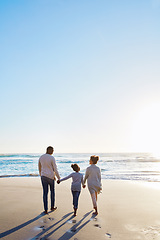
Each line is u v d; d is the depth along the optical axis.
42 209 5.21
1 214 4.73
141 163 33.47
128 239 3.34
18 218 4.42
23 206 5.49
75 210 4.66
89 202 6.10
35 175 14.48
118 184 9.79
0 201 6.09
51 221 4.22
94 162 5.14
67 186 9.25
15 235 3.47
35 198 6.55
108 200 6.40
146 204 5.88
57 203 5.91
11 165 29.05
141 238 3.38
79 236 3.44
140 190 8.20
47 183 4.95
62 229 3.77
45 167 4.96
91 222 4.19
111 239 3.33
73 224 4.05
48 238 3.35
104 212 4.97
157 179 12.06
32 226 3.92
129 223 4.17
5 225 3.98
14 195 7.01
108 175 14.62
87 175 4.99
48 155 5.02
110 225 4.03
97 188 4.96
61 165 28.98
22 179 11.58
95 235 3.50
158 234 3.58
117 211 5.09
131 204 5.88
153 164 30.56
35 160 41.31
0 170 21.73
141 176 13.98
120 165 28.50
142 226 4.00
